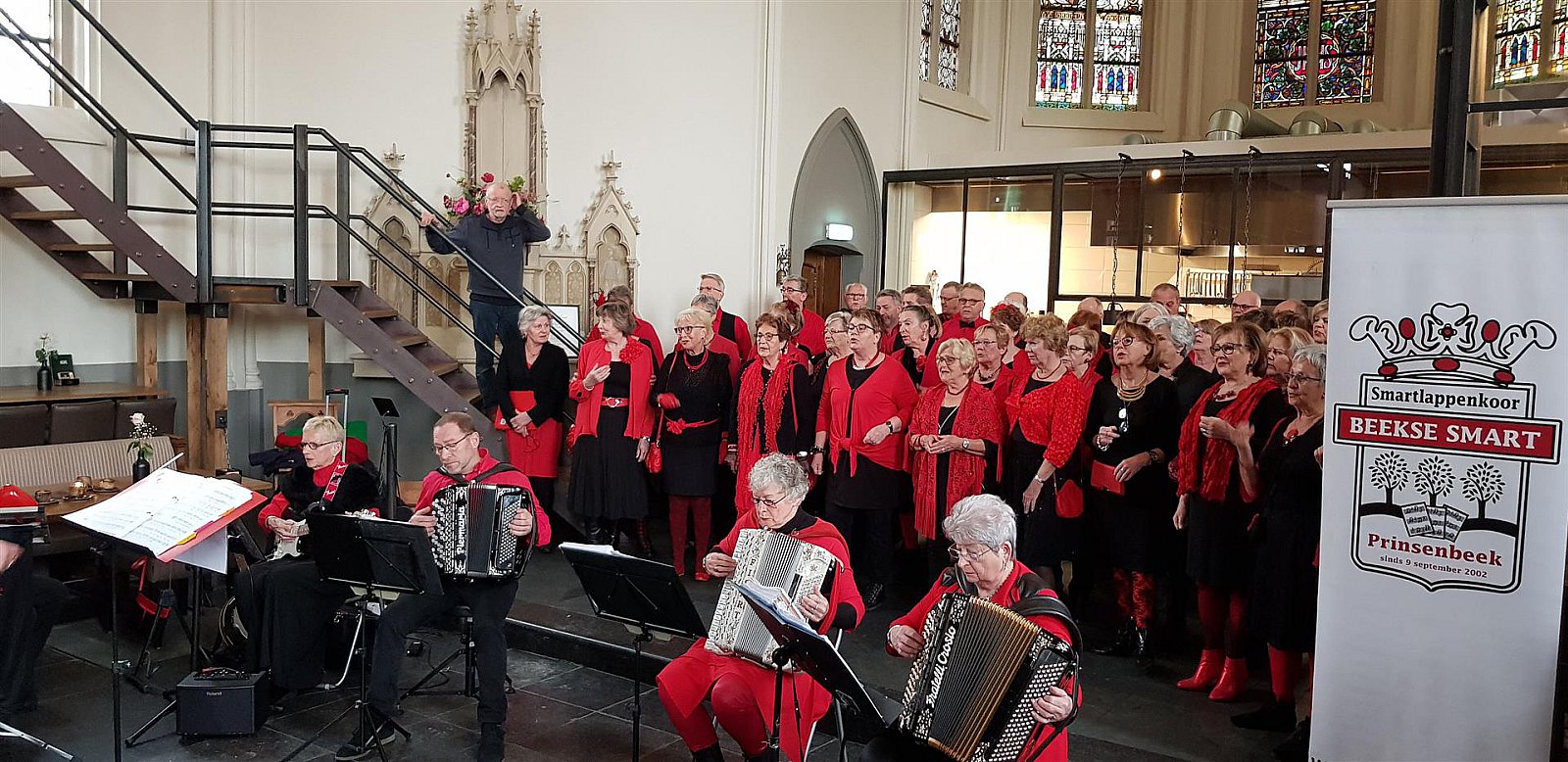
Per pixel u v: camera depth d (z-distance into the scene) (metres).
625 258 10.09
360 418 9.30
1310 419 4.25
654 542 7.56
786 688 3.92
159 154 8.78
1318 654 3.64
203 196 7.38
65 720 4.91
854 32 11.82
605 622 5.84
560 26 9.84
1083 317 5.87
